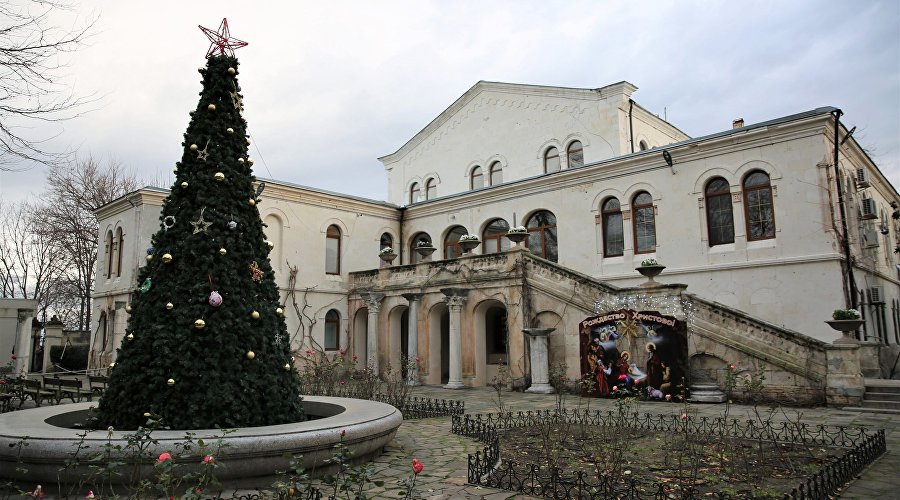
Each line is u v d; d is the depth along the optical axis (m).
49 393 16.83
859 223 20.86
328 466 7.67
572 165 29.42
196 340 8.16
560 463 8.49
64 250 42.94
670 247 21.47
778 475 7.67
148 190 23.67
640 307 17.89
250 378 8.34
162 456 4.82
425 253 25.67
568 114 29.73
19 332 24.19
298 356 22.58
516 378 21.11
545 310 20.86
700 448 9.39
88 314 42.25
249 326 8.59
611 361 17.83
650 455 9.02
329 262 28.16
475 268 23.12
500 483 7.12
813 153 18.53
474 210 28.28
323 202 28.05
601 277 23.20
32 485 6.73
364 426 8.12
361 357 28.11
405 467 8.28
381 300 26.61
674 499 6.38
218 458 6.56
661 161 21.98
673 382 16.39
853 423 12.08
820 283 18.00
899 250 28.66
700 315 16.84
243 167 9.57
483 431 10.82
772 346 15.45
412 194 37.19
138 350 8.16
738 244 19.83
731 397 15.83
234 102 9.74
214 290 8.50
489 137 33.03
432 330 24.70
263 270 9.29
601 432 10.96
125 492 6.48
